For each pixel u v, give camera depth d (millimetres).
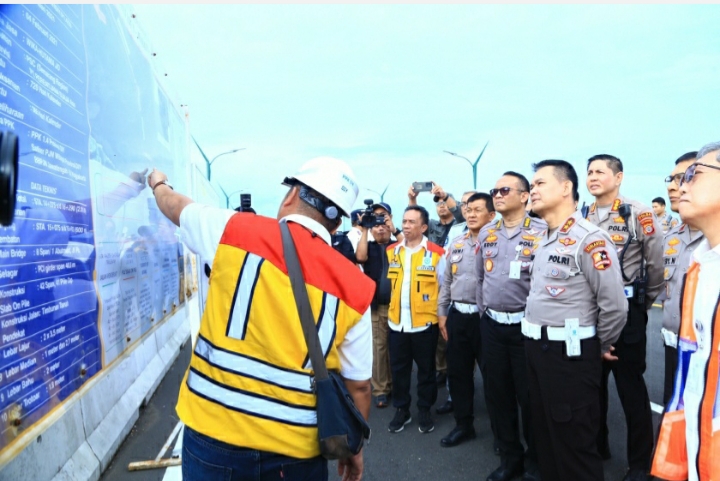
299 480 1322
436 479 2805
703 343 1346
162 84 4504
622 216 2934
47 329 1993
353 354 1417
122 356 3055
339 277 1354
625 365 2787
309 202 1436
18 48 1758
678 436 1482
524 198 2896
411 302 3480
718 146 1374
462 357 3291
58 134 2102
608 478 2783
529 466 2801
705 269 1365
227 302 1314
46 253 1981
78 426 2377
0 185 664
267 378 1266
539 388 2336
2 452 1639
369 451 3191
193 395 1339
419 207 3693
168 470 2633
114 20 2990
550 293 2223
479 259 3047
